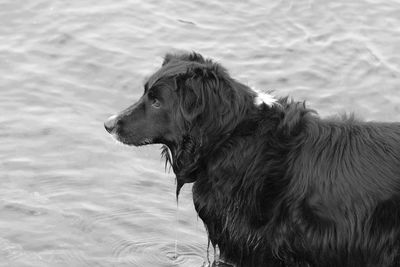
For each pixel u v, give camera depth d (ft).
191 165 25.96
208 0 46.75
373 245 25.40
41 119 35.19
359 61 42.04
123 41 42.14
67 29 42.60
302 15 46.01
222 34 43.65
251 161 25.58
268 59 41.70
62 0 45.50
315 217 25.35
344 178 25.17
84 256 27.43
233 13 45.73
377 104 38.86
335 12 46.42
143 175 32.12
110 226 29.07
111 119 26.23
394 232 25.26
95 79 38.86
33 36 41.88
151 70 39.83
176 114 25.04
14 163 32.12
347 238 25.31
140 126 25.86
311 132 25.84
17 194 30.35
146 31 43.29
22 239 27.99
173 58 26.16
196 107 24.48
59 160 32.58
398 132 25.89
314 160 25.48
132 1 46.01
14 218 29.04
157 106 25.53
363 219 25.08
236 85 25.29
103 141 33.99
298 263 26.37
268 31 44.29
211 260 27.99
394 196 24.95
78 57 40.45
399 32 44.88
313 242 25.59
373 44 43.68
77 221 29.14
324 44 43.34
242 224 26.37
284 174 25.62
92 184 31.32
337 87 39.93
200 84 24.43
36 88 37.58
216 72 24.79
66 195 30.55
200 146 25.25
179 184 27.07
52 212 29.50
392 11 46.88
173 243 28.53
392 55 42.80
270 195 25.81
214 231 27.27
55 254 27.40
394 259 25.67
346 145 25.57
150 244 28.37
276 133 25.70
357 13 46.47
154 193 31.14
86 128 34.81
